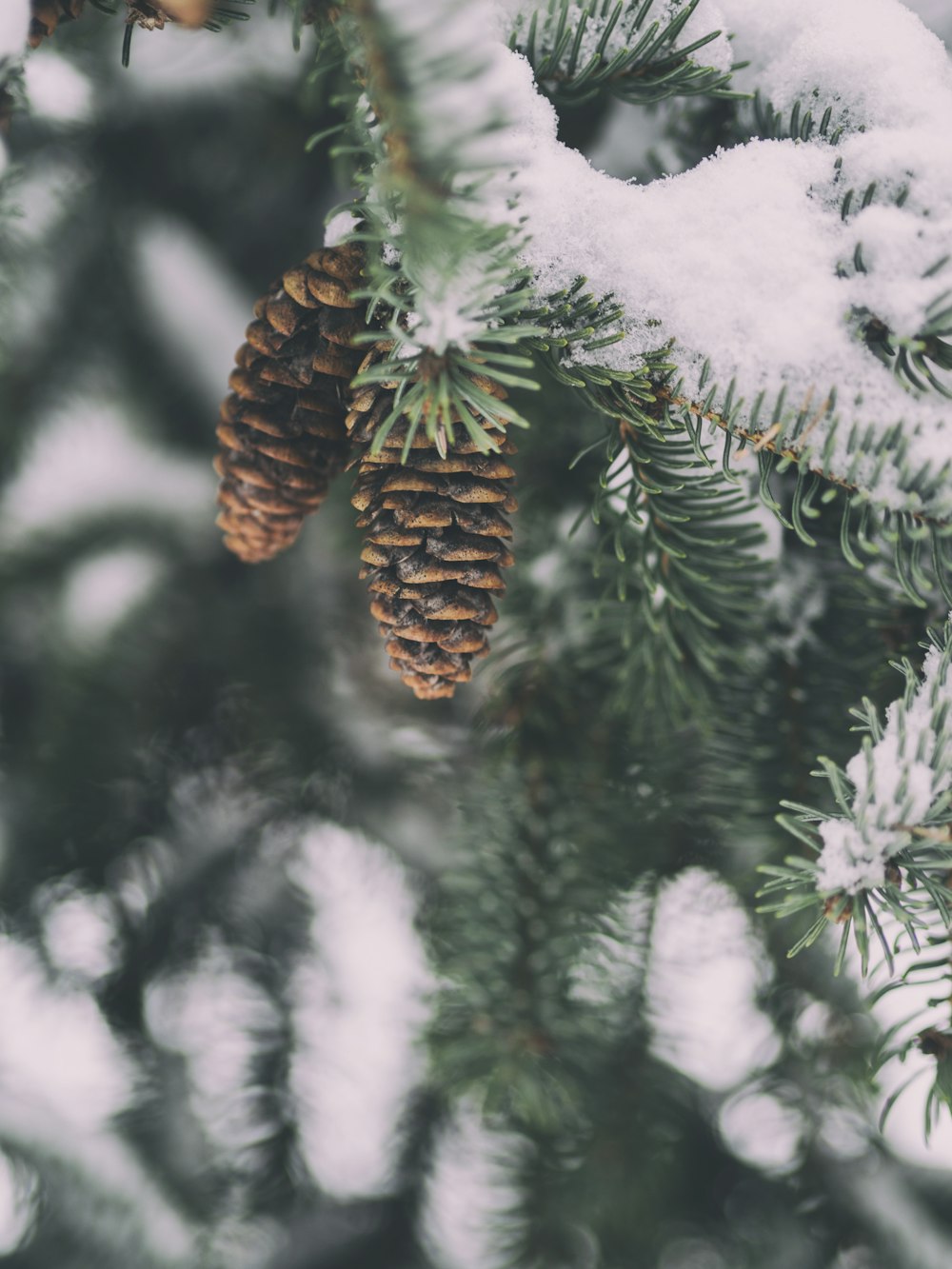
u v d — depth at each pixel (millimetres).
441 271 502
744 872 612
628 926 624
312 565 707
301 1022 733
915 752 522
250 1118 708
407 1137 729
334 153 518
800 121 551
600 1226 642
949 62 551
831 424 528
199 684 726
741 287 533
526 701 614
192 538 725
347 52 524
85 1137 685
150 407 728
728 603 583
